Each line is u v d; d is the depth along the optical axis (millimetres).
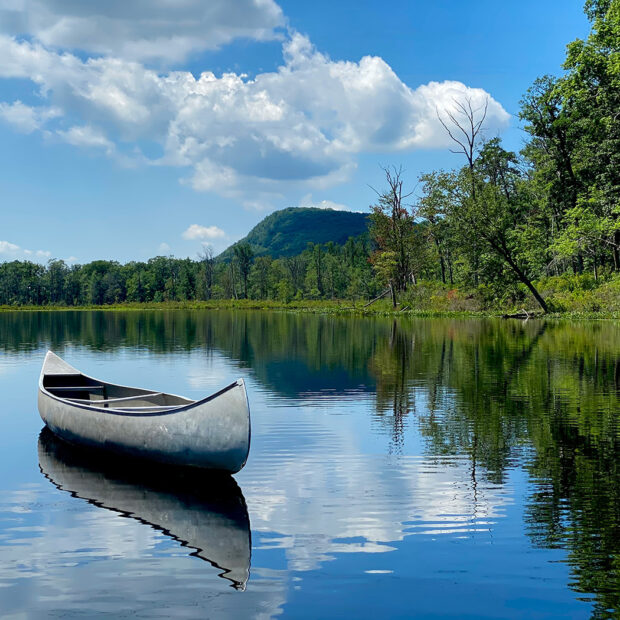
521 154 57062
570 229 39156
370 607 4453
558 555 5258
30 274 152250
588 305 42062
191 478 7746
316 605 4480
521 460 8203
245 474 7773
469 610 4402
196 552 5406
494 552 5332
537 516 6156
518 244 46188
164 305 109625
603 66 35094
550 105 42531
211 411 7516
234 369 18312
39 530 5953
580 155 42875
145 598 4590
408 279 68938
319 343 27016
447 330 33406
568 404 12117
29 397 14062
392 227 63219
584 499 6652
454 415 11219
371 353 22281
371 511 6363
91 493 7117
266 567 5105
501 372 16641
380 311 58781
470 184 47656
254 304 101688
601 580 4820
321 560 5219
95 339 32031
